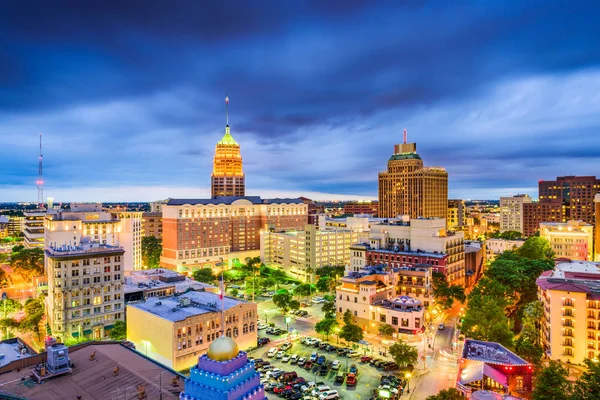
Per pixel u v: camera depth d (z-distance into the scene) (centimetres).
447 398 8212
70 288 14562
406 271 17288
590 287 12306
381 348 13650
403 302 14725
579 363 11425
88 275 14988
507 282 17412
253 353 13400
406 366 11700
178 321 11819
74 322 14638
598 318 11312
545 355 12356
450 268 19738
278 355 12862
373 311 15162
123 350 8969
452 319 17125
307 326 16350
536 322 13550
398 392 10331
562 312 11744
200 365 5572
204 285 18400
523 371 9562
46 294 19100
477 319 12862
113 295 15588
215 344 5572
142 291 16950
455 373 11669
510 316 17138
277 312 18350
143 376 7544
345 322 14750
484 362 9725
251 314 13925
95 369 7931
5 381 7569
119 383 7281
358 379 11369
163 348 12075
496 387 9038
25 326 14375
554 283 12850
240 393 5359
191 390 5491
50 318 15838
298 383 10981
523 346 11175
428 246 19862
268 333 15400
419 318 14300
